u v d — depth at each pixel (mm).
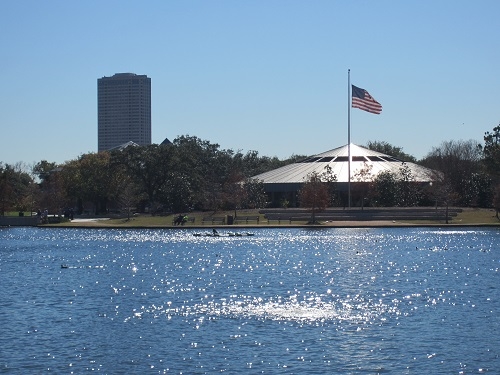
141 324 39844
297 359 32312
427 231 109438
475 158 177625
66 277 60812
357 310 43312
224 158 196625
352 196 154000
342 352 33375
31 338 36625
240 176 170250
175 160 159875
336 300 47031
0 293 51562
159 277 60344
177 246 90875
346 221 125750
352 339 35812
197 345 34906
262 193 157000
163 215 147125
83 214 169750
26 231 124562
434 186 142250
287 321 40250
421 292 50094
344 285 54031
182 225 125438
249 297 48750
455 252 78500
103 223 134250
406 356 32656
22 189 191750
